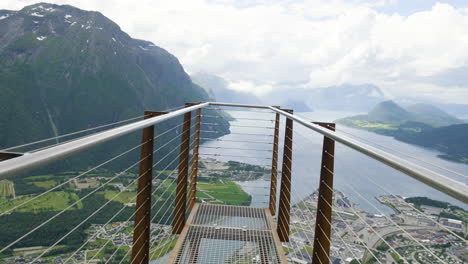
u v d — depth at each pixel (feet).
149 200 5.73
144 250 5.67
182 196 9.52
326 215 5.37
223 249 8.09
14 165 1.82
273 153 11.28
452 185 2.01
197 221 9.88
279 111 9.26
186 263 7.32
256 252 7.94
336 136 4.45
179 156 9.60
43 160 2.08
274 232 9.17
